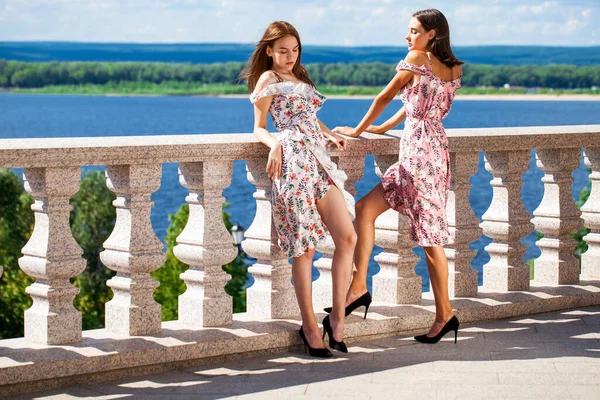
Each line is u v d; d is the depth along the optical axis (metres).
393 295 6.00
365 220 5.52
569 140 6.45
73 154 4.66
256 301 5.61
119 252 5.02
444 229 5.43
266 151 5.30
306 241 5.02
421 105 5.35
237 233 21.88
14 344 4.82
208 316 5.29
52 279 4.80
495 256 6.50
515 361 5.07
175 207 80.94
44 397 4.45
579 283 6.74
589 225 6.92
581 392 4.46
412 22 5.36
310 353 5.22
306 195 4.99
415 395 4.45
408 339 5.62
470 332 5.78
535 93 175.25
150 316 5.09
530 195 75.31
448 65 5.38
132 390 4.57
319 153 5.04
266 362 5.10
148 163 4.91
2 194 49.22
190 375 4.84
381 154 5.80
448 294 5.80
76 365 4.63
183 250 5.29
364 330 5.60
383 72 174.00
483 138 6.02
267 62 5.27
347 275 5.19
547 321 6.07
